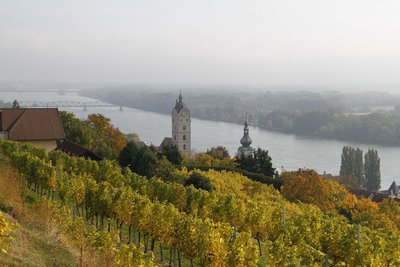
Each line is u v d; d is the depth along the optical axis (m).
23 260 19.23
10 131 71.06
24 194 35.47
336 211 60.88
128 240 32.06
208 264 24.86
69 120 86.94
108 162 49.78
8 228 18.11
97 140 84.06
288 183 64.81
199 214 36.38
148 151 61.66
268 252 24.47
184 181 55.44
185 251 27.17
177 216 28.44
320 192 63.19
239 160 85.25
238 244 23.97
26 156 42.69
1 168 37.50
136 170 59.34
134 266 21.39
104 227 33.88
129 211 31.38
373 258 25.55
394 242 28.81
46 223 26.06
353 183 124.06
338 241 27.50
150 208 30.30
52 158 52.34
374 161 139.50
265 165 84.25
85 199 34.19
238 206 34.72
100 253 22.72
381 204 69.75
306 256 24.80
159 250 31.47
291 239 29.30
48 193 40.28
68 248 23.20
